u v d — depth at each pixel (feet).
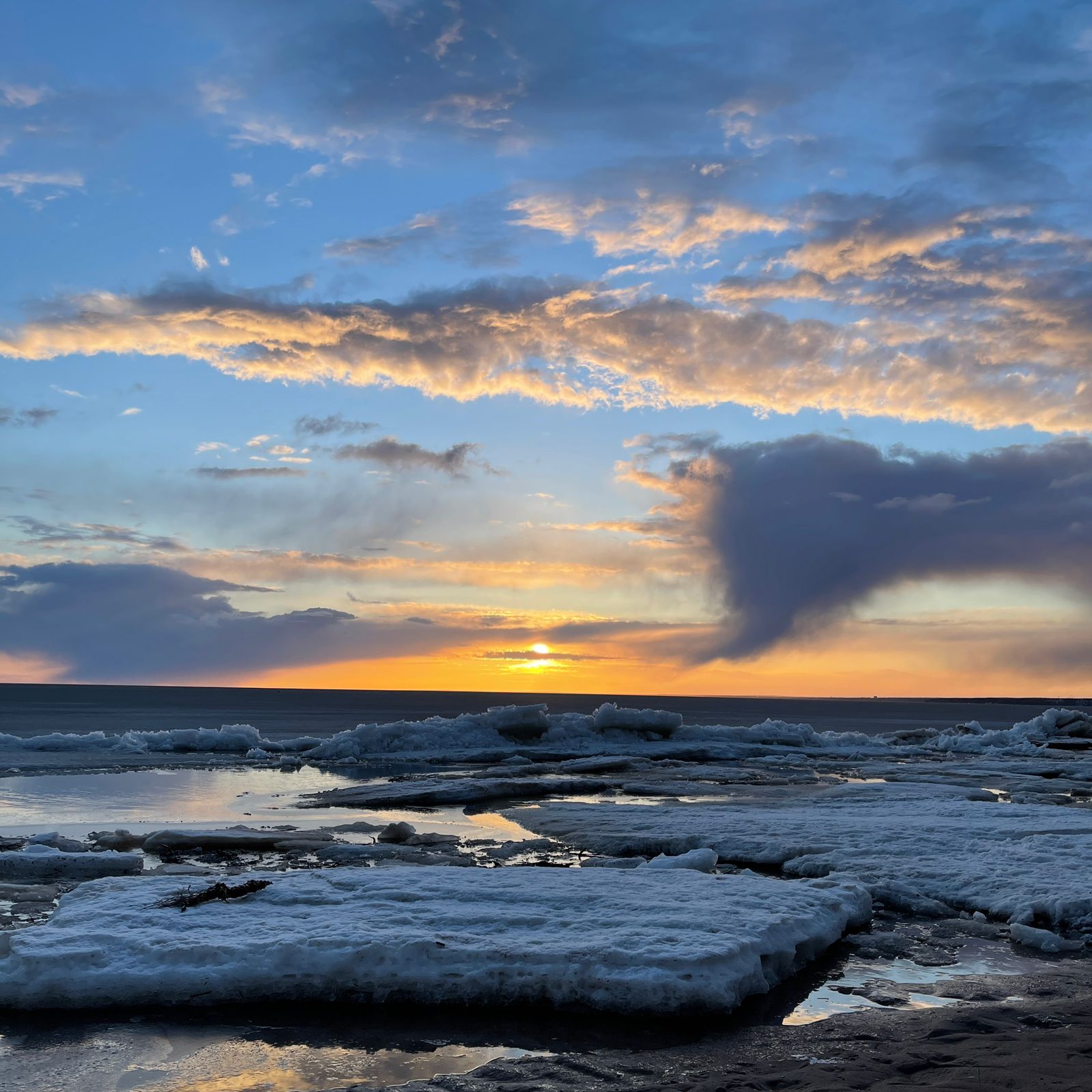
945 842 50.26
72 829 58.75
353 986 26.07
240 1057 22.56
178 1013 25.30
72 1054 22.61
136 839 53.62
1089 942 33.76
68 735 122.21
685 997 25.09
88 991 25.29
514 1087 20.53
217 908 31.27
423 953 26.66
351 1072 21.79
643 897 33.60
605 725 138.21
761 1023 24.94
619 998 25.36
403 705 479.00
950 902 39.93
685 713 429.79
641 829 56.70
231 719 239.71
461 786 82.17
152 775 95.45
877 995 27.50
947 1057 21.75
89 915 30.01
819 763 120.78
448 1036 24.00
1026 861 45.19
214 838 52.95
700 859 44.52
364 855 49.85
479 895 33.68
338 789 83.92
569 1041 23.66
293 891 33.65
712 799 76.79
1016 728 160.76
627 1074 21.27
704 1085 20.24
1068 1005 26.23
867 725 296.51
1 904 37.24
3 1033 23.84
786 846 49.80
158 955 26.43
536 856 51.13
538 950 26.63
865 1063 21.38
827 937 32.09
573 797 83.35
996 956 32.42
